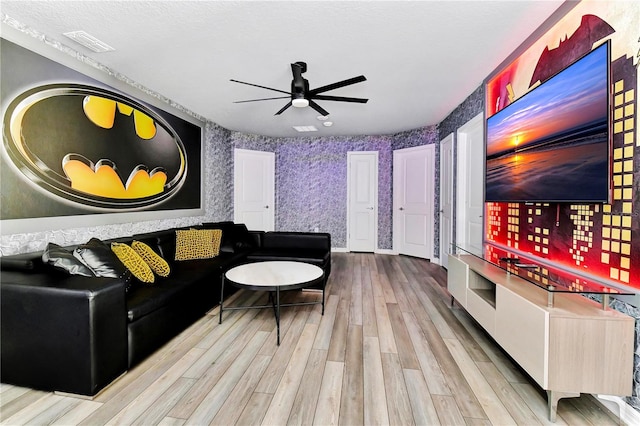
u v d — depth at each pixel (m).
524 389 1.72
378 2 1.90
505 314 1.86
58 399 1.62
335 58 2.67
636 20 1.45
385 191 5.97
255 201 5.91
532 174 2.16
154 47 2.47
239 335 2.39
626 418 1.48
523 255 2.49
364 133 5.81
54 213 2.40
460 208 3.97
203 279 2.73
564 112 1.83
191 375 1.84
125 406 1.56
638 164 1.45
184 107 4.07
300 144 6.25
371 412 1.53
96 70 2.73
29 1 1.89
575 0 1.85
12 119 2.11
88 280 1.76
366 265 4.91
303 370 1.90
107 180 2.87
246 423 1.45
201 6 1.95
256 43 2.41
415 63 2.77
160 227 3.62
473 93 3.48
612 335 1.42
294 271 2.85
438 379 1.81
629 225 1.49
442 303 3.11
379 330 2.47
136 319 1.93
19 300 1.67
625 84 1.51
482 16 2.06
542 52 2.18
